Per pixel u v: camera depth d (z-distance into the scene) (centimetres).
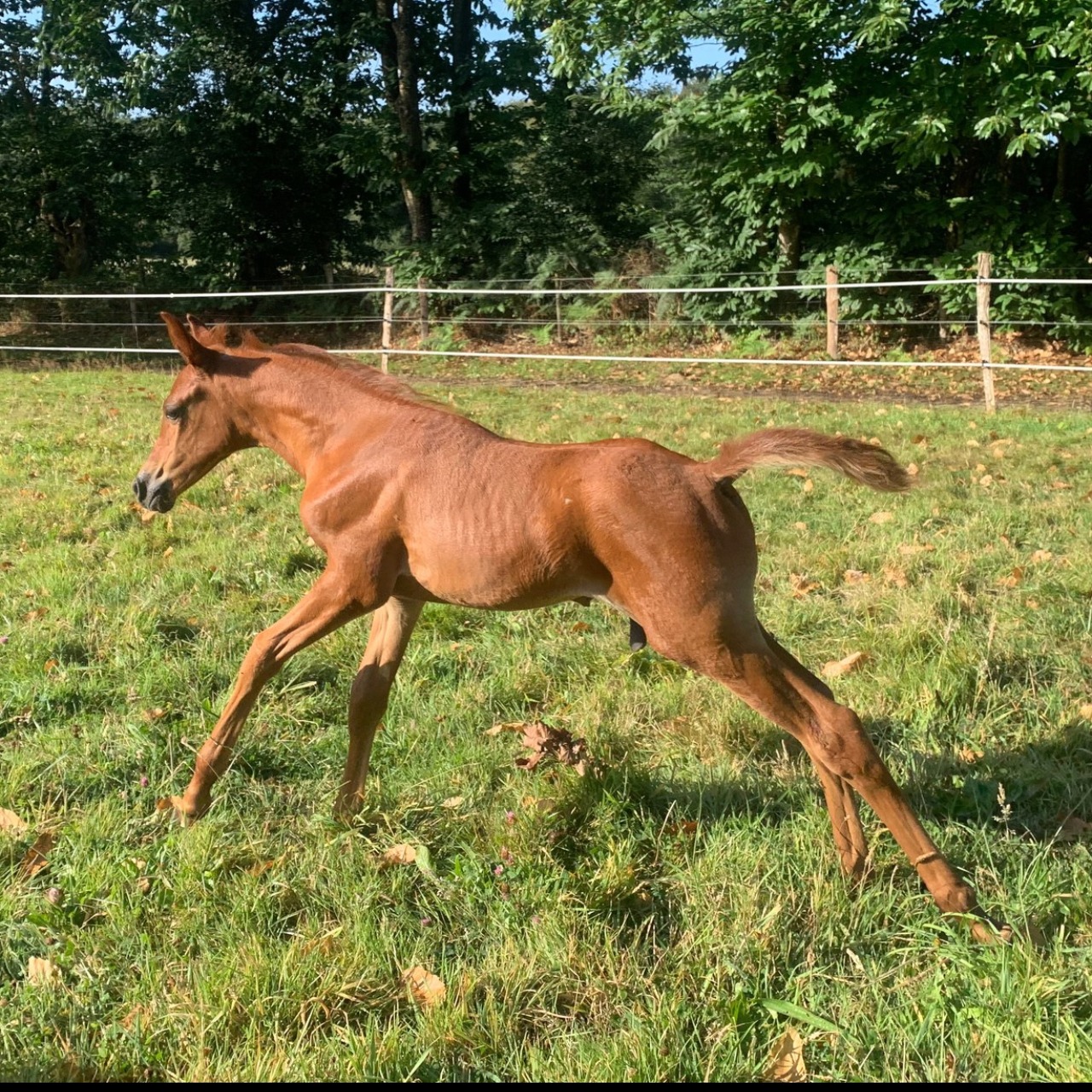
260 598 538
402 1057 239
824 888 294
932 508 661
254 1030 247
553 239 2005
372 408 345
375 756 389
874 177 1594
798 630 489
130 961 278
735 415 1060
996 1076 230
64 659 467
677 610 288
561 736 368
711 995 260
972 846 315
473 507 312
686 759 380
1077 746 372
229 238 2181
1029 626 474
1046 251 1445
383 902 302
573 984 265
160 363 1725
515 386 1428
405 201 2186
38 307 2164
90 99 2152
